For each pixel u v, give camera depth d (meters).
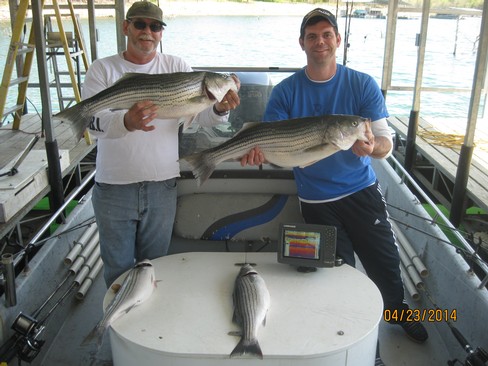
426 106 9.68
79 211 3.87
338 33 2.68
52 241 3.32
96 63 2.61
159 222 2.73
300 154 2.33
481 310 2.64
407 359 2.87
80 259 3.56
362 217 2.83
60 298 3.12
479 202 4.70
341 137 2.24
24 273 2.94
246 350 1.89
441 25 15.36
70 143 5.89
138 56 2.61
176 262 2.54
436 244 3.33
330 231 2.37
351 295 2.25
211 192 3.18
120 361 2.06
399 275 2.93
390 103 9.87
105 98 2.30
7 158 5.18
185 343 1.94
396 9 6.59
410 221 3.91
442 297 3.16
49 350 2.99
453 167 5.45
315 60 2.68
